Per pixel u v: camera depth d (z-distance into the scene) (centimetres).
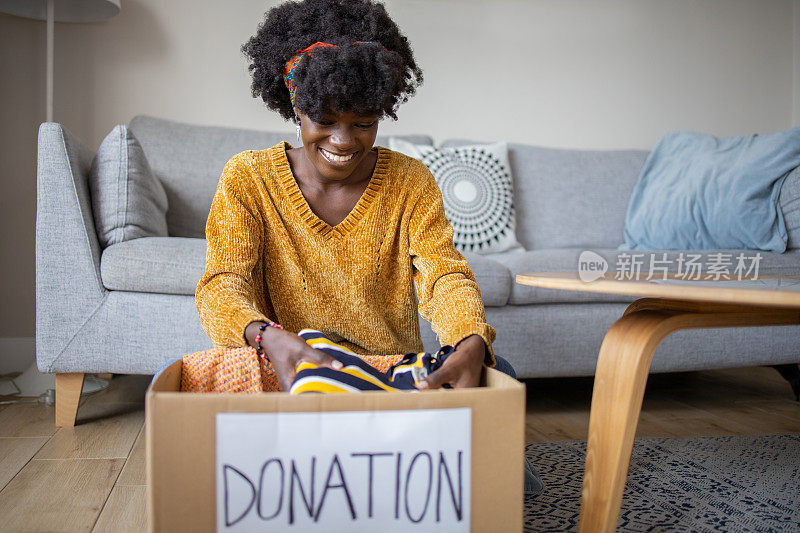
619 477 89
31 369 231
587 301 210
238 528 63
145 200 194
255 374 87
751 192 233
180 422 62
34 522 115
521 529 67
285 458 64
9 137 263
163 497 62
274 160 108
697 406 216
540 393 238
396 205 110
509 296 204
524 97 317
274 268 107
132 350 179
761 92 352
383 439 65
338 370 77
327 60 90
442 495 66
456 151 265
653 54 334
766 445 167
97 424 184
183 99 279
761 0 350
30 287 267
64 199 178
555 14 320
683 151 271
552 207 276
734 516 119
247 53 111
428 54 305
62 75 267
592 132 327
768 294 72
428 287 105
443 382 80
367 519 65
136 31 273
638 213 270
